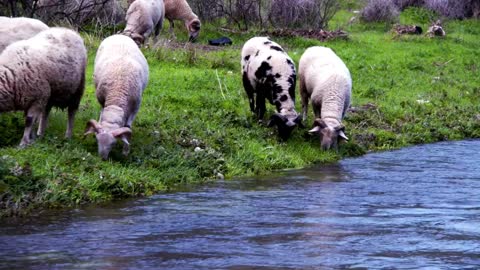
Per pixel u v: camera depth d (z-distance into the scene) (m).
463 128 23.94
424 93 28.12
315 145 19.94
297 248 11.23
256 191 15.44
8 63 15.62
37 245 11.28
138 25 29.30
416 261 10.64
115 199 14.55
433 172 17.72
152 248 11.17
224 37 34.41
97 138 15.83
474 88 29.91
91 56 26.27
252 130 19.95
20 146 15.84
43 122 16.75
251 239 11.72
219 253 10.94
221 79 25.14
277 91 19.97
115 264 10.38
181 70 26.08
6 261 10.47
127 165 16.14
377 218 13.16
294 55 31.25
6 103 15.62
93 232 12.06
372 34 41.44
